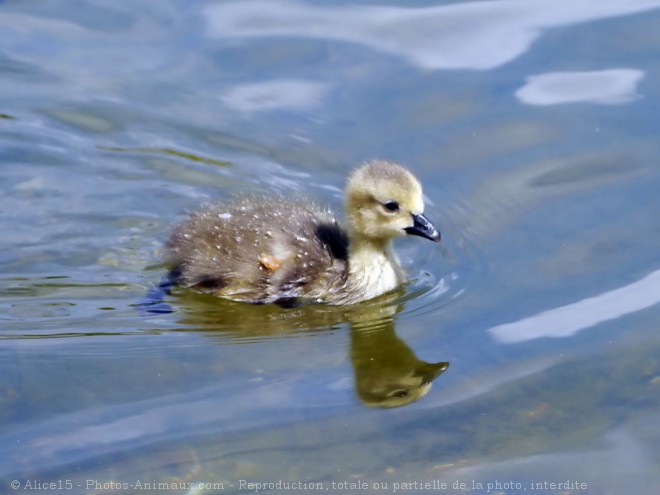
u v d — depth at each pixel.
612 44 18.72
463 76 18.27
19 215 15.84
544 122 17.09
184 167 16.88
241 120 17.72
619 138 16.59
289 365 12.32
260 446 10.69
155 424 11.07
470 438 10.77
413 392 11.64
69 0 20.91
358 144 16.94
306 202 15.93
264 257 14.37
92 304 13.89
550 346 12.41
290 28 19.81
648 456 10.38
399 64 18.69
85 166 16.91
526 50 18.78
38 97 18.23
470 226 15.27
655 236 14.49
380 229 14.44
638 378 11.66
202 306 14.02
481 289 13.94
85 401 11.52
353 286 14.47
